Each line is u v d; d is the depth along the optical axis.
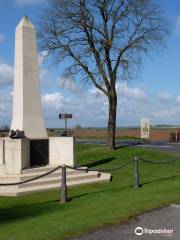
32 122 19.27
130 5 30.73
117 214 10.70
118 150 30.59
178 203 12.23
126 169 23.19
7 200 14.61
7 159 17.70
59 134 21.97
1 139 17.94
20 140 17.66
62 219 10.54
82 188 16.84
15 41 19.52
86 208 12.05
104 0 30.41
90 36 31.38
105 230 9.25
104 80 31.70
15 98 19.50
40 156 19.27
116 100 31.95
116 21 31.00
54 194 15.55
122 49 31.42
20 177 16.69
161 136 53.12
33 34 19.41
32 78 19.36
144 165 24.84
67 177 17.91
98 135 63.47
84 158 28.67
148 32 31.45
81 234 8.96
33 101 19.34
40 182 16.70
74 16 31.03
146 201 12.55
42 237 8.84
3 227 10.19
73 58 32.34
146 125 43.62
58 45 31.88
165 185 16.50
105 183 18.28
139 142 44.00
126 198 13.54
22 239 8.80
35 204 13.66
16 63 19.48
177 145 39.22
